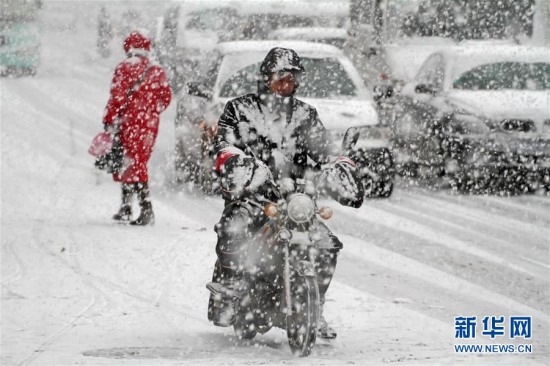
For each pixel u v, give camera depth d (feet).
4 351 53.21
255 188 50.98
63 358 51.52
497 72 129.59
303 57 120.57
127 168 95.35
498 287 75.25
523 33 172.55
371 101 118.83
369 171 117.19
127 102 94.84
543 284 76.69
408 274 78.95
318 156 54.80
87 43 308.60
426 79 133.49
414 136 130.21
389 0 165.58
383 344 56.44
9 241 86.63
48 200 108.58
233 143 53.93
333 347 55.26
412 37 167.53
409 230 99.71
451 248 90.53
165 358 51.80
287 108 54.60
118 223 96.63
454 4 169.27
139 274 74.54
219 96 115.03
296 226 51.01
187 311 64.49
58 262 78.18
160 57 196.34
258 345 55.93
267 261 52.03
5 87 223.92
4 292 68.28
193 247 85.05
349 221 104.58
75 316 62.13
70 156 140.26
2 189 113.91
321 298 54.90
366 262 83.46
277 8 187.21
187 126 119.03
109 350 53.78
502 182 126.93
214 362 50.55
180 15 194.70
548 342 58.90
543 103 122.83
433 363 51.44
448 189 128.67
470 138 121.80
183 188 120.98
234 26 189.26
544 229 101.55
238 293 53.78
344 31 157.58
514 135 121.08
